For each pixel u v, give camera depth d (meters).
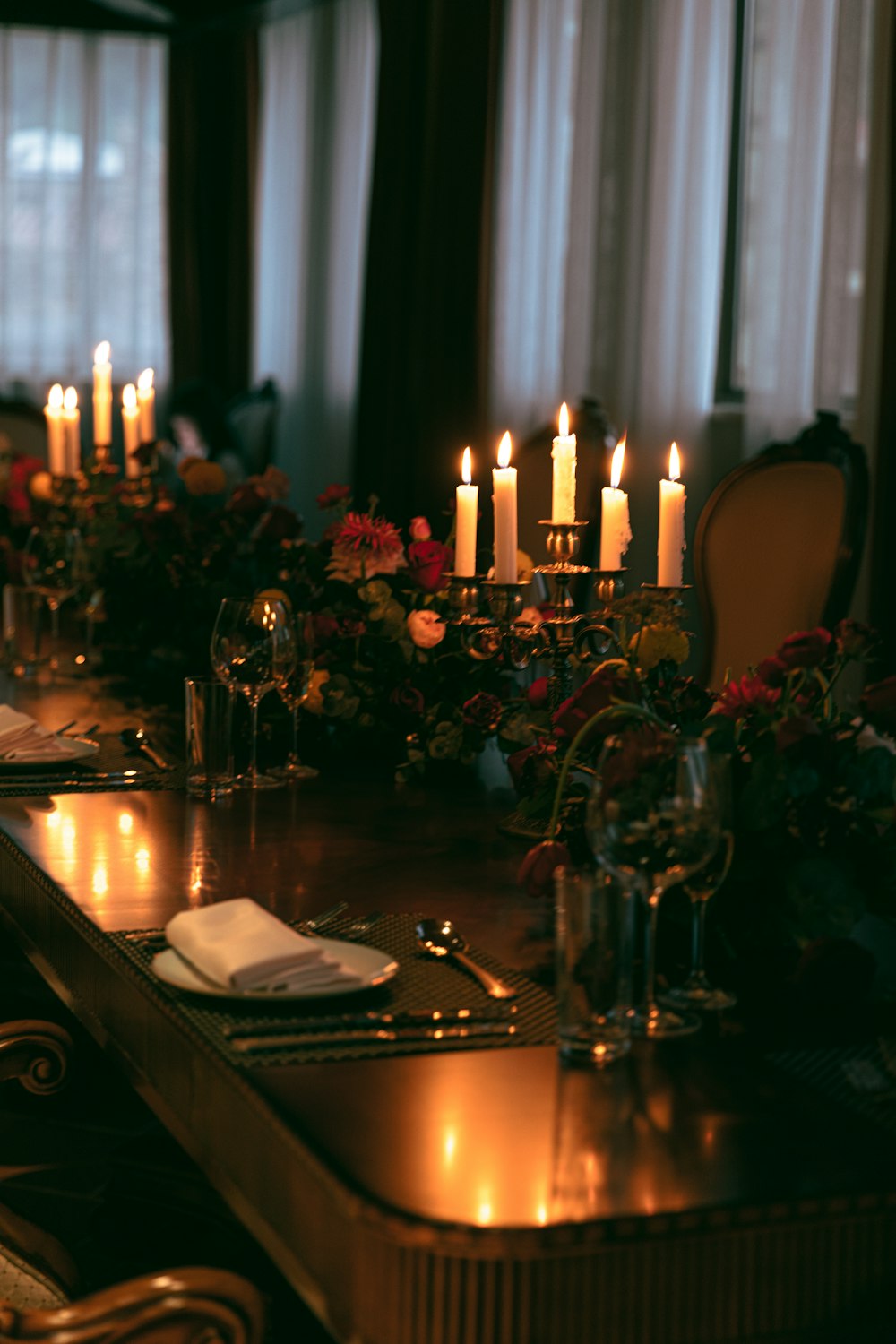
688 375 5.17
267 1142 1.10
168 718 2.60
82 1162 2.48
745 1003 1.33
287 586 2.49
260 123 7.79
